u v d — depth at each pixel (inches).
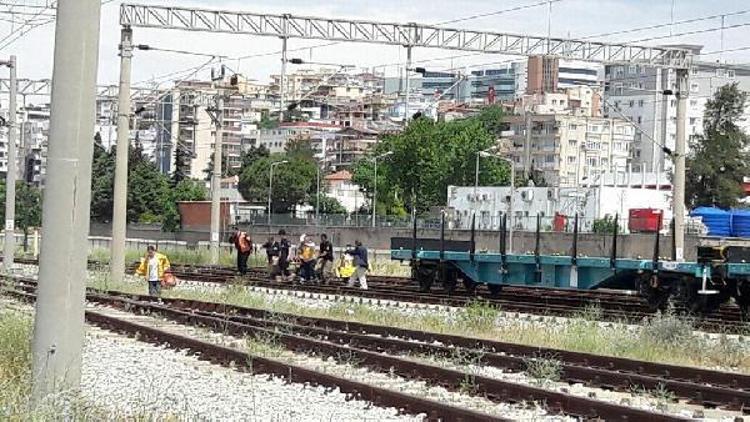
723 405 611.5
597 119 6619.1
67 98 453.1
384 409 577.0
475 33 1680.6
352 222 3380.9
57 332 458.3
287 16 1644.9
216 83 2217.0
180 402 580.4
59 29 452.4
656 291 1285.7
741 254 1204.5
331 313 1221.1
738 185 4104.3
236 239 1854.1
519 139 6653.5
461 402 614.2
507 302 1384.1
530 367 735.1
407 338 979.3
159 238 3410.4
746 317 1208.8
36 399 456.4
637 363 751.7
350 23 1656.0
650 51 1628.9
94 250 2674.7
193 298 1403.8
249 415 549.0
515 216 2810.0
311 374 668.7
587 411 565.3
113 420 483.2
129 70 1632.6
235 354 758.5
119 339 912.3
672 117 6530.5
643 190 2906.0
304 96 2596.0
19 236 3356.3
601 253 2107.5
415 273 1627.7
